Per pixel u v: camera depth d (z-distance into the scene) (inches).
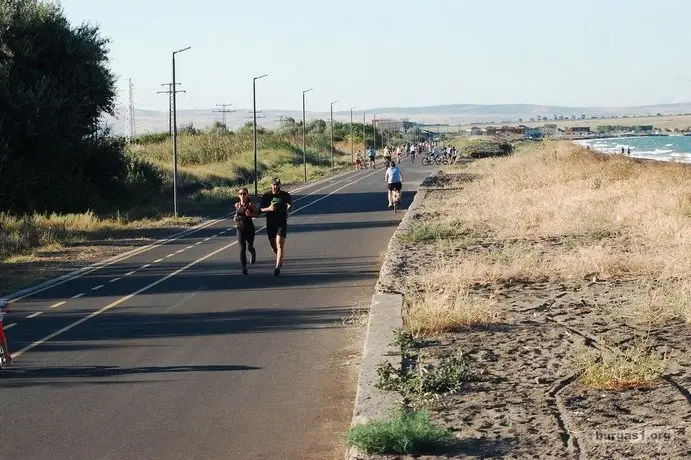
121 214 1667.1
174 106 1667.1
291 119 7573.8
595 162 2214.6
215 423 387.2
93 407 417.1
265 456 342.6
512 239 987.3
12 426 388.5
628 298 593.3
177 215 1633.9
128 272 946.1
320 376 469.4
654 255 770.2
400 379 394.0
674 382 383.2
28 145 1788.9
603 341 469.7
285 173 3277.6
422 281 694.5
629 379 387.9
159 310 696.4
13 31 1814.7
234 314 666.8
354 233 1270.9
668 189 1346.0
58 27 1872.5
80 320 662.5
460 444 315.6
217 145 3747.5
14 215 1616.6
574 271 706.8
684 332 485.4
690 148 6722.4
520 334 498.0
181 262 1016.9
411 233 1067.3
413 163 4082.2
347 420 389.1
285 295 748.6
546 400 366.6
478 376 409.4
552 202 1318.9
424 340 491.8
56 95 1825.8
